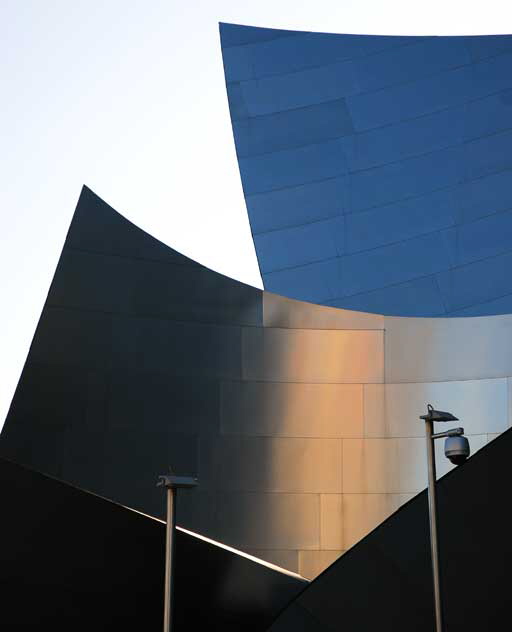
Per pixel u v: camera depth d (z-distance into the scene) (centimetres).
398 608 1625
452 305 2992
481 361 2286
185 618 1842
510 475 1562
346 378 2300
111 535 1759
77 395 2183
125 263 2269
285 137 3328
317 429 2272
